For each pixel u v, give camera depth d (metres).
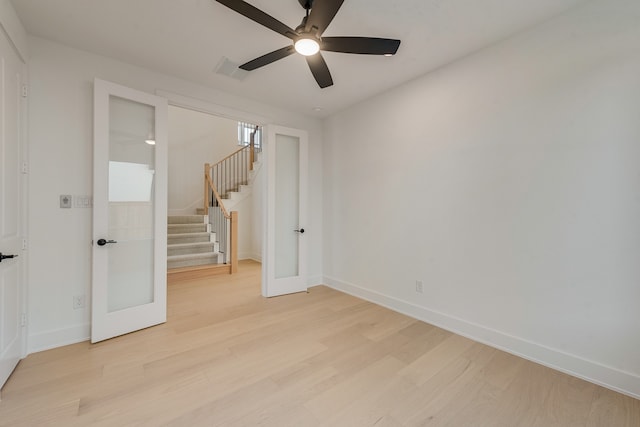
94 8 1.94
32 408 1.61
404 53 2.48
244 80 2.99
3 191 1.78
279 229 3.83
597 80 1.87
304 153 3.89
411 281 3.03
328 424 1.53
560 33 2.01
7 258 1.78
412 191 3.01
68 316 2.38
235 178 7.09
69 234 2.38
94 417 1.55
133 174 2.64
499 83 2.32
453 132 2.64
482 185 2.45
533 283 2.17
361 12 1.96
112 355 2.19
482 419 1.58
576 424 1.55
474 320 2.51
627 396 1.76
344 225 3.86
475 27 2.14
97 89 2.35
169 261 4.60
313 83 3.06
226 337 2.51
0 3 1.69
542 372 2.02
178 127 6.40
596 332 1.89
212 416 1.57
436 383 1.89
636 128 1.74
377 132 3.38
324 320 2.91
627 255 1.78
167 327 2.70
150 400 1.69
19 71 2.05
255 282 4.31
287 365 2.08
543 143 2.10
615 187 1.82
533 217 2.16
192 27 2.15
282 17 2.05
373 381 1.91
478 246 2.48
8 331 1.86
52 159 2.31
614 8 1.81
